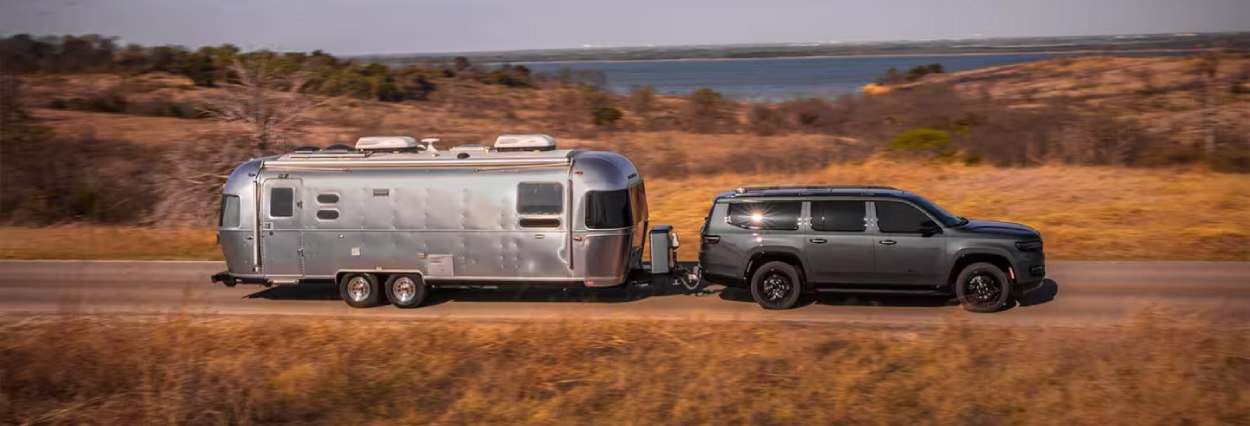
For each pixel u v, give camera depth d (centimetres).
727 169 3388
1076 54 18275
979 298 1423
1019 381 1062
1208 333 1215
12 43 3328
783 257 1476
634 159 3697
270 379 1162
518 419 1014
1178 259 1866
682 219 2538
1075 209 2531
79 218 2803
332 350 1291
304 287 1769
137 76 6100
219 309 1576
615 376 1141
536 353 1252
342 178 1551
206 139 2864
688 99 6931
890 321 1387
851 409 1007
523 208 1512
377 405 1079
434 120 5244
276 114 2734
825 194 1472
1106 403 989
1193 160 3219
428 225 1533
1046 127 3575
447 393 1114
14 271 1966
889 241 1431
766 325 1362
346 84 6025
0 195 2886
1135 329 1238
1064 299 1514
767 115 5397
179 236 2467
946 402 1012
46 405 1103
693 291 1656
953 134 3784
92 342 1274
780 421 980
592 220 1496
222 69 6209
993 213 2511
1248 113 3797
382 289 1594
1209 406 974
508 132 4806
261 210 1573
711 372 1130
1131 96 5338
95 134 3956
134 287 1780
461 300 1617
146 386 1084
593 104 6147
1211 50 6325
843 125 5016
